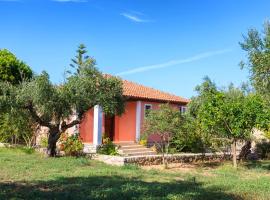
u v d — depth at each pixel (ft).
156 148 88.58
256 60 73.15
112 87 77.20
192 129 81.51
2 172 57.11
